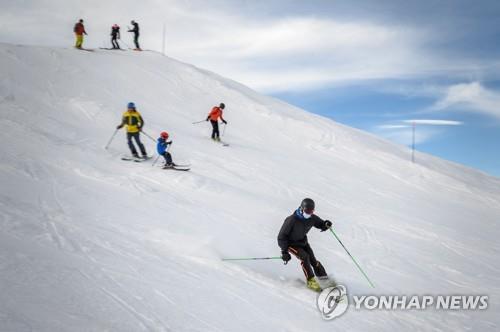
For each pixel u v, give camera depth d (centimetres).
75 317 295
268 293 447
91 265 409
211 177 1062
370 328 412
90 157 994
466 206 1321
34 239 453
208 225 680
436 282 634
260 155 1420
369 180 1412
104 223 578
